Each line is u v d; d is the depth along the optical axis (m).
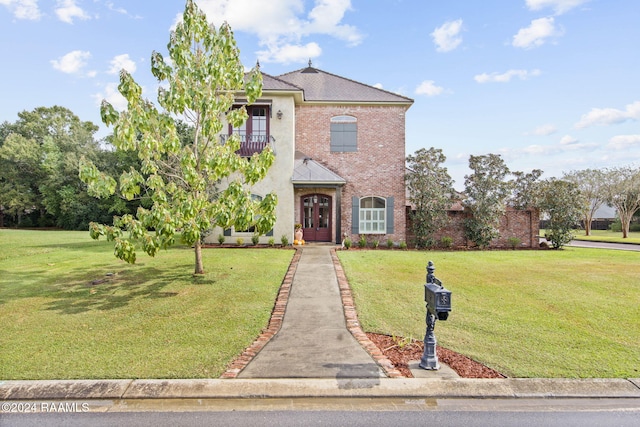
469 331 6.17
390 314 7.01
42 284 9.24
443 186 17.20
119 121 7.89
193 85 9.00
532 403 4.05
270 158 8.82
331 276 9.83
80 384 4.29
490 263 12.57
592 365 4.86
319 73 20.59
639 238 26.86
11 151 37.00
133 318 6.77
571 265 12.29
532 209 18.20
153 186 8.15
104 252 14.27
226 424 3.63
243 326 6.34
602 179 28.81
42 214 39.91
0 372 4.62
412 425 3.61
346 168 18.02
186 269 10.70
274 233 16.33
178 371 4.64
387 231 17.86
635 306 7.62
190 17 8.73
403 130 18.09
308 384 4.29
